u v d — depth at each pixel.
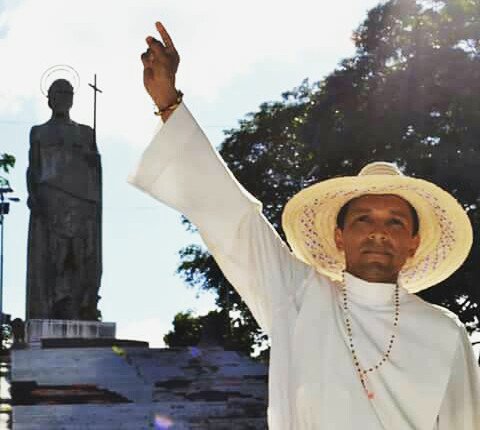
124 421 26.22
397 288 6.22
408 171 35.78
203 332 34.56
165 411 26.83
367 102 37.22
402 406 5.88
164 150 6.19
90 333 34.00
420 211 6.57
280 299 6.15
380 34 38.09
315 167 38.56
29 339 33.56
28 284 34.59
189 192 6.23
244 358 31.44
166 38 6.29
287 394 5.92
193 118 6.24
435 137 36.34
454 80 36.19
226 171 6.26
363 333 6.01
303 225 6.73
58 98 35.50
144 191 6.27
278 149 42.38
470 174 34.72
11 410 26.17
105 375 29.28
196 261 45.09
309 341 5.98
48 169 34.72
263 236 6.29
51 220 34.53
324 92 38.81
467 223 6.57
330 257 6.79
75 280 34.59
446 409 6.04
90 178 35.09
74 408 26.44
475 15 36.94
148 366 30.19
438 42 36.94
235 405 27.45
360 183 6.30
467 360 6.17
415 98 36.53
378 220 6.29
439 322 6.12
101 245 35.28
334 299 6.14
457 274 34.75
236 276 6.38
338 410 5.80
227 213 6.25
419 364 5.95
